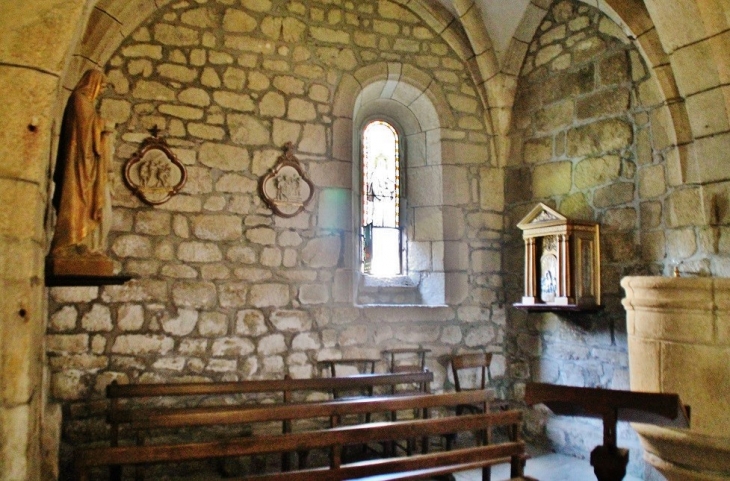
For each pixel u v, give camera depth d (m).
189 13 4.68
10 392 2.08
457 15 5.35
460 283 5.43
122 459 2.65
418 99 5.56
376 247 5.65
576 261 4.68
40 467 2.73
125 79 4.48
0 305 2.08
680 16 3.73
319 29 5.09
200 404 4.47
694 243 4.04
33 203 2.16
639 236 4.46
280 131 4.89
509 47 5.41
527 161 5.47
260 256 4.74
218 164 4.68
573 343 4.94
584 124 4.95
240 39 4.82
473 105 5.62
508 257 5.58
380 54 5.30
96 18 4.07
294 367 4.76
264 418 3.42
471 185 5.56
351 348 4.97
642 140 4.47
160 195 4.49
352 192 5.17
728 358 3.28
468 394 4.07
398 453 4.78
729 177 3.75
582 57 4.99
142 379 4.35
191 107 4.64
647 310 3.62
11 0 2.13
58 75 2.18
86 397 4.21
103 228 2.87
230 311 4.62
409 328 5.20
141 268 4.41
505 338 5.54
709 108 3.79
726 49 3.61
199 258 4.57
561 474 4.34
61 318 4.21
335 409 3.63
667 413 2.39
